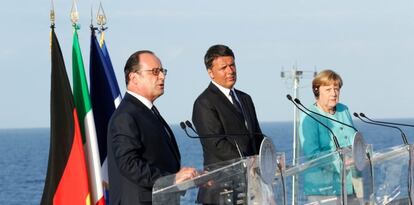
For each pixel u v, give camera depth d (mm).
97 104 11859
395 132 115250
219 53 10523
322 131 11352
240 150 10242
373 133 113812
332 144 11328
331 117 11500
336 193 9789
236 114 10477
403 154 11172
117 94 11938
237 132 10422
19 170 92000
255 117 10891
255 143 10672
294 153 11688
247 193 8570
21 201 62750
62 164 10273
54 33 10539
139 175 8664
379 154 10648
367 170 10367
